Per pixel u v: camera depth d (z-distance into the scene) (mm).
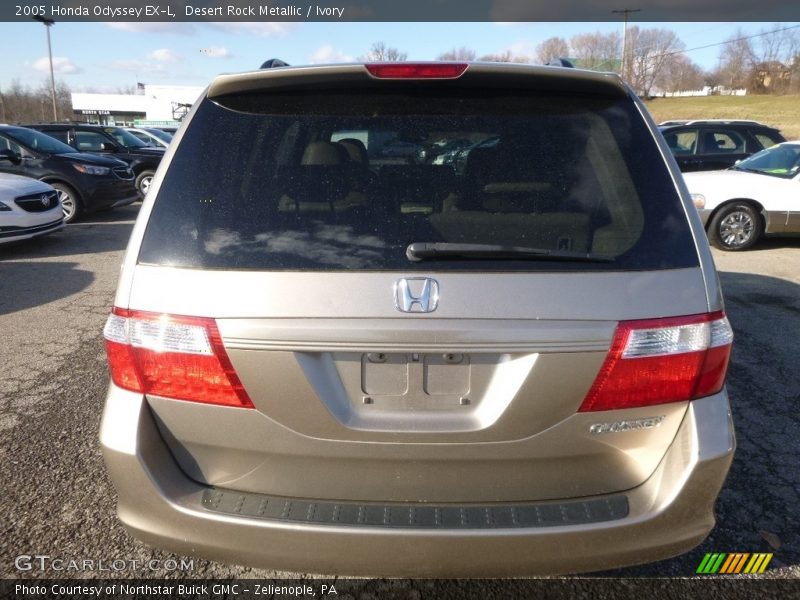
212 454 1964
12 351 4824
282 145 2062
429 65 2064
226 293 1846
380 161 2039
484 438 1867
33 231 8609
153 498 1928
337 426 1870
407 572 1890
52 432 3545
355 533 1841
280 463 1935
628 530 1872
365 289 1814
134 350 1921
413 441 1870
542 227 1936
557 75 2082
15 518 2797
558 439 1881
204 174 2025
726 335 1936
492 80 2098
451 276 1818
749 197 8891
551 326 1798
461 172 2027
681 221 1961
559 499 1928
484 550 1844
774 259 8461
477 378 1858
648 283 1861
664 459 1941
